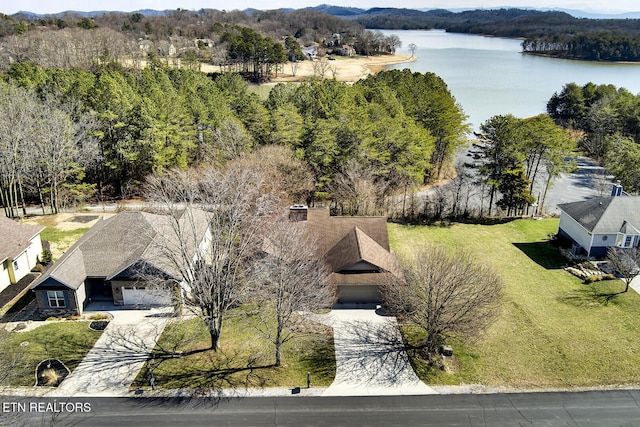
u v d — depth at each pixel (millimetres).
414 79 79375
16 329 31188
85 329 31484
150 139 52438
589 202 43969
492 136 53812
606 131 76000
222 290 29734
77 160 53219
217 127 57125
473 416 24766
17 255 36406
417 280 31359
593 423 24328
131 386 26500
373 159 52781
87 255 34938
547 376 27734
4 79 61938
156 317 32906
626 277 36000
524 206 56188
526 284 37938
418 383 27141
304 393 26281
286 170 46750
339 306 34688
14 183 48750
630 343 30438
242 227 35781
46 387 26219
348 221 39500
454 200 55844
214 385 26688
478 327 28172
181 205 43375
